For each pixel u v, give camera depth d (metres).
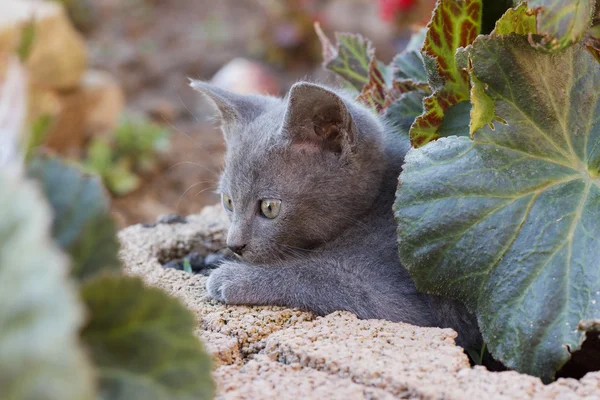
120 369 0.72
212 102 1.02
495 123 0.85
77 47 1.59
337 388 0.78
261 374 0.80
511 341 0.83
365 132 0.94
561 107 0.85
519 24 0.85
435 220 0.85
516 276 0.83
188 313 0.73
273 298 0.90
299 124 0.94
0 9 1.46
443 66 0.89
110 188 1.56
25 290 0.60
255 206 0.95
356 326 0.85
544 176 0.85
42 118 0.78
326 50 1.03
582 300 0.82
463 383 0.78
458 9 0.88
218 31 2.39
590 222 0.83
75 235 0.73
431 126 0.90
